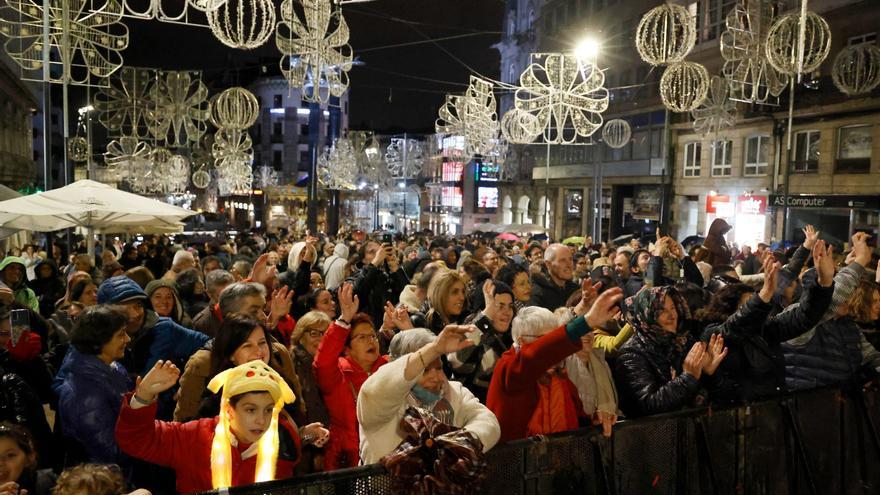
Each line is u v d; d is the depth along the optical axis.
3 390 4.07
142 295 4.99
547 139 14.59
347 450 4.25
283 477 3.39
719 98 18.77
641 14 34.97
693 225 32.56
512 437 3.61
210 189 61.41
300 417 4.27
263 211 78.75
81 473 2.87
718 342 4.03
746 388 4.53
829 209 24.27
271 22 6.94
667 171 33.19
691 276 7.75
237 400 3.11
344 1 8.59
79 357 3.82
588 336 3.92
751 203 26.48
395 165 41.88
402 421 3.06
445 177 62.34
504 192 52.03
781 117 26.05
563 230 43.97
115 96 15.48
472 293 7.24
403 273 9.13
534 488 3.43
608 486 3.62
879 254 9.66
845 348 5.21
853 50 15.76
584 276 11.02
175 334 5.00
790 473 4.36
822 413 4.59
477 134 16.44
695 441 3.99
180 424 3.33
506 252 16.25
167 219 9.45
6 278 8.03
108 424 3.70
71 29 9.74
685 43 10.30
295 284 8.08
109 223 9.52
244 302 4.97
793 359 5.36
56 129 57.97
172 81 15.71
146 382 3.10
